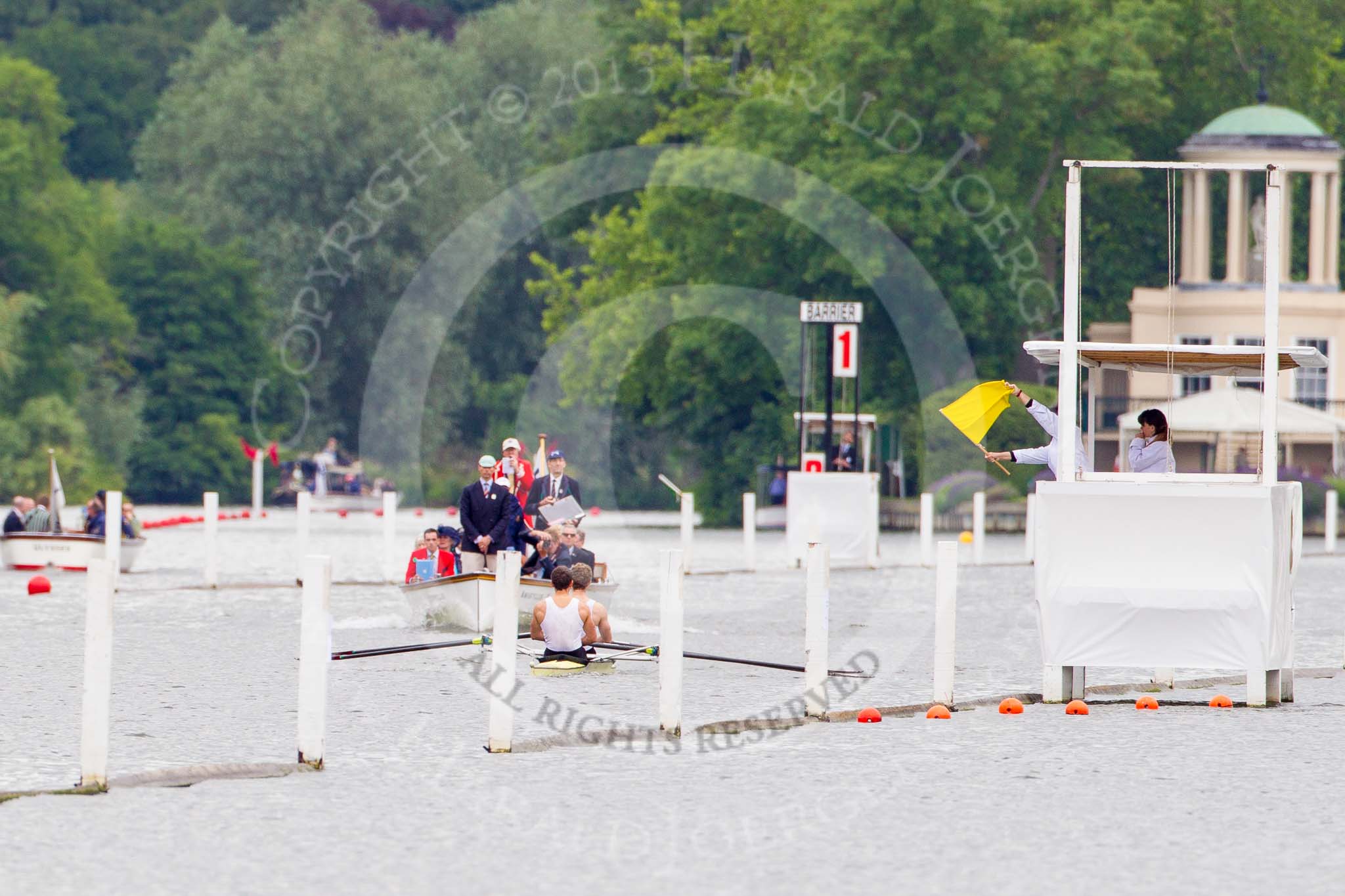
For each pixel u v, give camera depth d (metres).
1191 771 49.62
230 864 38.50
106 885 36.62
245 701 61.47
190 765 49.19
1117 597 61.72
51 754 50.88
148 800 44.81
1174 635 61.56
